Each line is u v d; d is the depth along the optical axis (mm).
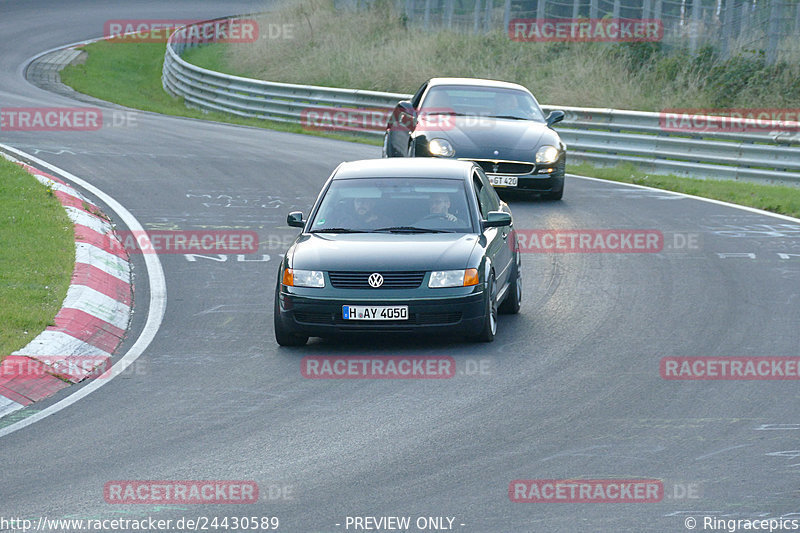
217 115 111625
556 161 59844
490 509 20625
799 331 34594
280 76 127312
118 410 27547
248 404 27859
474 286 32906
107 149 76625
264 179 67125
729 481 21922
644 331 35000
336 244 34125
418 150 60094
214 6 196750
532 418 26344
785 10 98812
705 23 105000
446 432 25344
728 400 27594
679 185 68312
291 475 22625
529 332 35219
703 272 44188
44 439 25328
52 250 43938
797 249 48906
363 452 24000
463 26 126500
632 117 76938
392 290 32531
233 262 46406
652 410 26844
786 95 91938
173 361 32281
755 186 68188
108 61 148750
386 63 119062
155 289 41875
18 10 183750
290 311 32969
